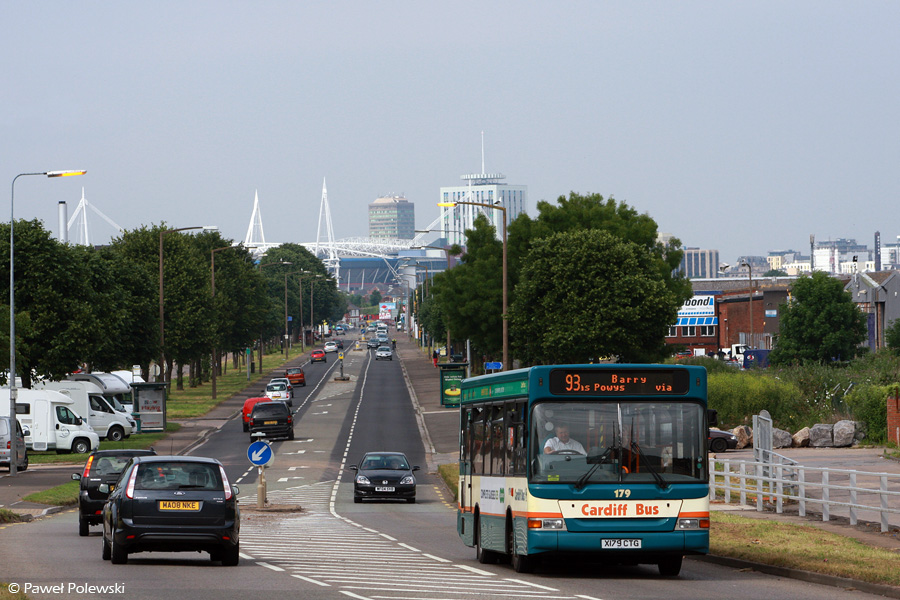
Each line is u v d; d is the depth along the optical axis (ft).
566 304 446.19
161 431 591.78
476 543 182.29
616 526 148.15
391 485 334.24
